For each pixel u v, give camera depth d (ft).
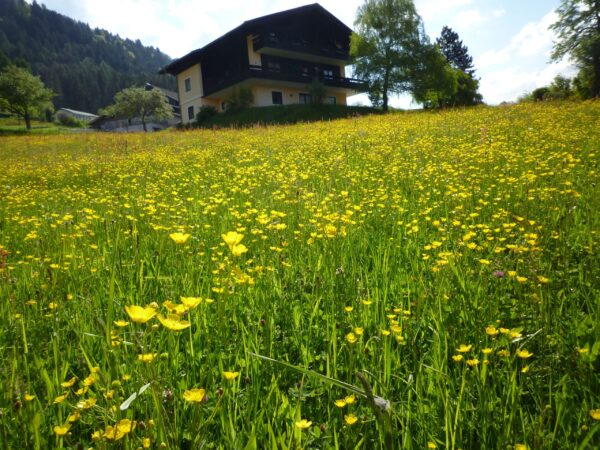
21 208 20.95
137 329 6.07
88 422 4.97
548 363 5.71
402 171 23.08
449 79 137.08
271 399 5.08
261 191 20.33
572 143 25.64
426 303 7.37
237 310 7.75
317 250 10.81
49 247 11.64
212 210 17.13
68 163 41.63
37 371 5.62
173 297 8.09
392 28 130.82
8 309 7.56
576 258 9.61
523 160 21.89
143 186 25.57
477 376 4.78
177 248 11.10
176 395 5.28
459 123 46.78
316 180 22.67
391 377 5.57
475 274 8.66
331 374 5.62
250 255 11.27
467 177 19.01
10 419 4.59
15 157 51.80
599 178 16.11
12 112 223.10
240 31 130.21
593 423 4.38
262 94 137.08
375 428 4.78
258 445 4.53
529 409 5.09
